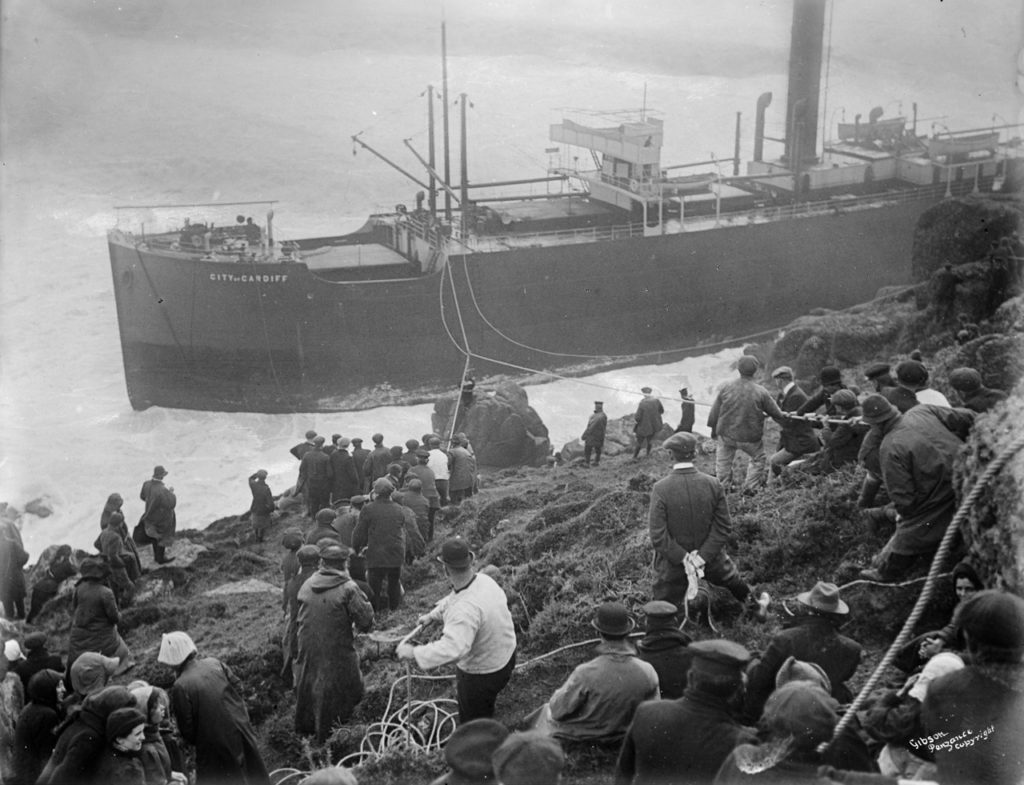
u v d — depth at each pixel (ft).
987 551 23.68
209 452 125.49
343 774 16.03
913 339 76.95
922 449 26.89
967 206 100.53
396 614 41.86
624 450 87.71
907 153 168.96
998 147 157.38
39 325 162.40
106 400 138.92
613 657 22.85
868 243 160.97
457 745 16.65
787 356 92.63
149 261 137.08
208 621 49.55
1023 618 17.08
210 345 138.21
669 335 154.81
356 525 42.60
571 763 22.02
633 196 149.18
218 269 136.15
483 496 67.92
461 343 144.25
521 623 34.78
